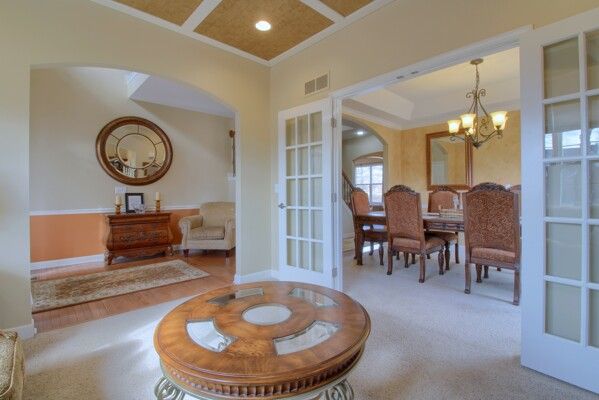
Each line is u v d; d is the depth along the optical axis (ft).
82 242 14.82
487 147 15.99
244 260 11.42
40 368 5.98
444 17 7.13
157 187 17.24
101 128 15.39
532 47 5.69
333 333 3.84
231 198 20.43
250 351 3.43
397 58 8.08
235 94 11.10
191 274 12.58
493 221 9.34
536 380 5.54
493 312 8.54
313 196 10.76
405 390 5.25
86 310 8.87
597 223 5.14
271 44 10.43
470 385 5.39
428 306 8.99
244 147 11.37
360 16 8.84
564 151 5.52
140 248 15.15
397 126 19.07
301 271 10.93
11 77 7.00
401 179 19.44
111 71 15.72
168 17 8.88
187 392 3.19
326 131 9.96
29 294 7.22
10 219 6.98
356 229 14.25
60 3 7.66
